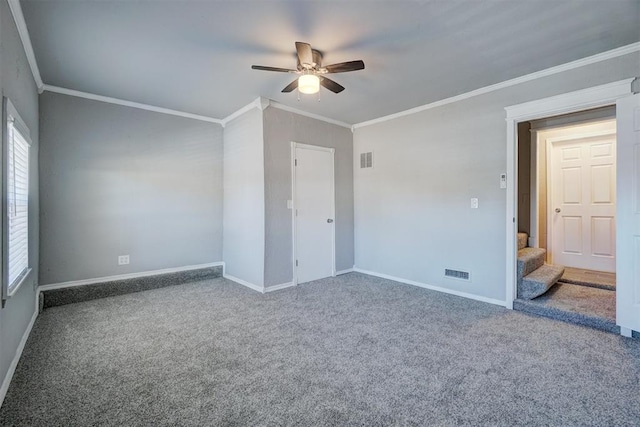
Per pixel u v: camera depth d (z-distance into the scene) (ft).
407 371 6.95
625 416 5.44
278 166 13.74
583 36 8.10
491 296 11.57
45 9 6.93
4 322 6.24
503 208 11.19
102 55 9.13
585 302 10.54
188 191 14.94
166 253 14.33
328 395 6.12
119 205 13.09
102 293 12.42
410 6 6.90
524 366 7.10
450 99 12.66
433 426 5.26
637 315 8.31
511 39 8.25
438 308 11.04
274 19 7.38
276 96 12.62
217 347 8.17
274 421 5.40
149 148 13.83
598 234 14.46
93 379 6.69
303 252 14.66
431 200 13.43
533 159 14.96
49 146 11.50
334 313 10.62
